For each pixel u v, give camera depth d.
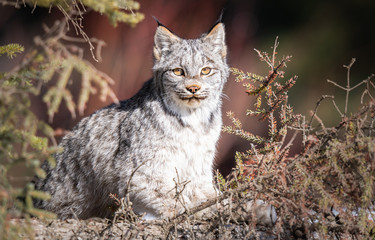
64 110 19.28
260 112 9.12
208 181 9.80
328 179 6.93
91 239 6.71
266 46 24.70
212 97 9.89
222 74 10.25
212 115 9.94
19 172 15.66
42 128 5.67
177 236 6.86
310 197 6.86
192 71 9.66
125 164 9.45
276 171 6.74
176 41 10.08
